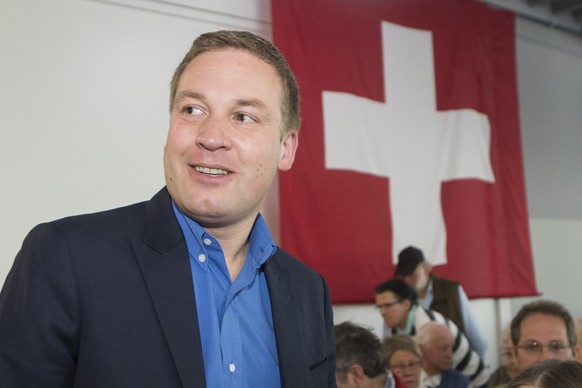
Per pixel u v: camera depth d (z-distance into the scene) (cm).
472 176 388
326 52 332
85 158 285
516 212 407
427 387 291
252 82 84
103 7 298
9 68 271
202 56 87
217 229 87
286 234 307
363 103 343
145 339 77
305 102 322
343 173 329
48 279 76
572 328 219
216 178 82
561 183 484
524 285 405
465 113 390
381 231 341
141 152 300
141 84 304
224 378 82
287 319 90
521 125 463
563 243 477
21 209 268
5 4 273
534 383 101
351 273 325
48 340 74
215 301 86
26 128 272
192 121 84
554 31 491
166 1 312
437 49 383
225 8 330
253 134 84
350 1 348
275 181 342
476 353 326
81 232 81
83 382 75
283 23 321
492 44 412
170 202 87
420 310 305
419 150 366
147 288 79
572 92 501
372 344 221
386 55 357
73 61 287
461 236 378
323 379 95
